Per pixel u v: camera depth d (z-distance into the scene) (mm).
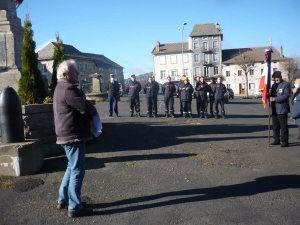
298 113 8672
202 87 14680
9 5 8797
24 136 6719
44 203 4773
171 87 14828
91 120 4535
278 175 5969
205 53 81375
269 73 8438
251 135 9984
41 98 7793
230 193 5062
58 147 7520
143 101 30641
